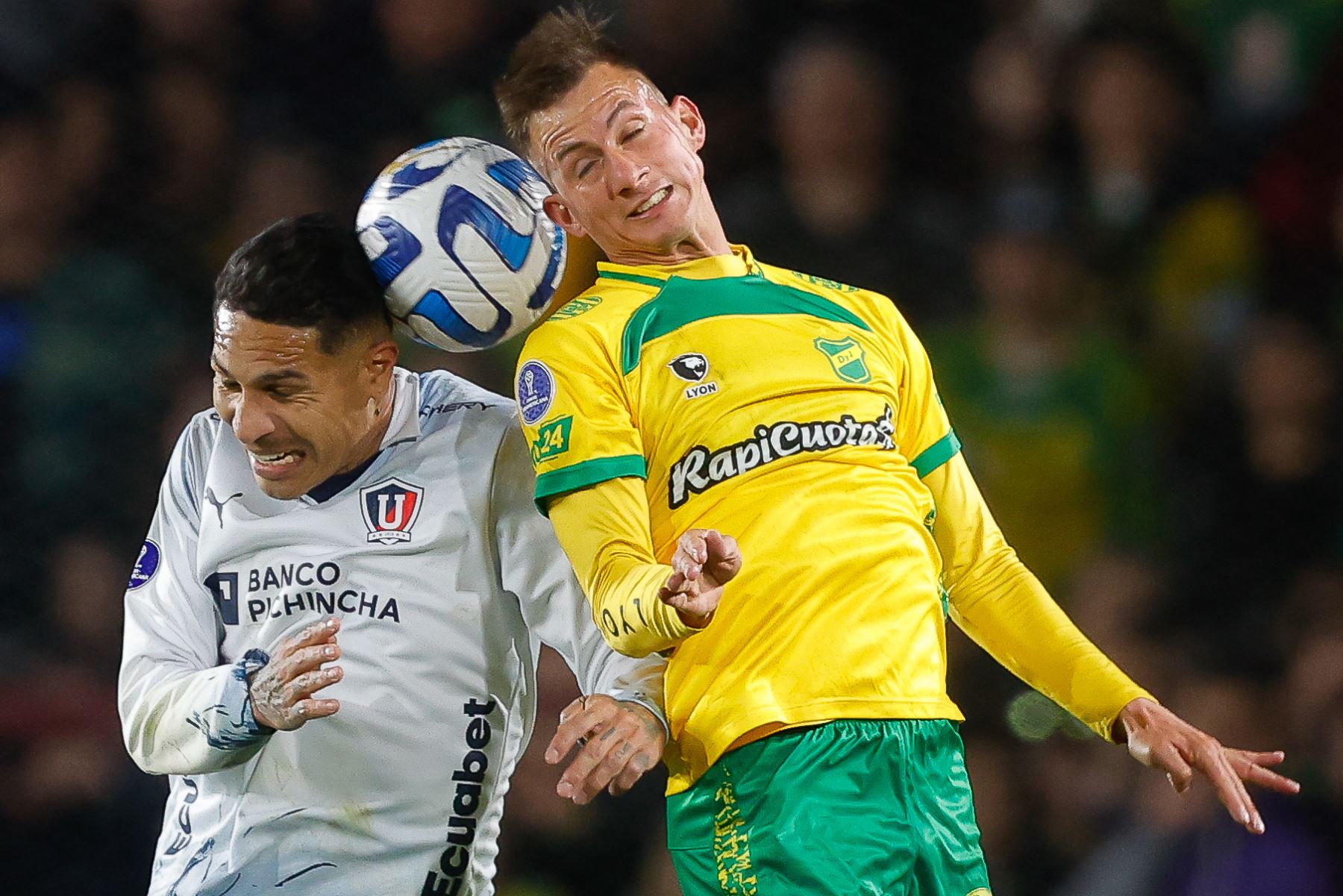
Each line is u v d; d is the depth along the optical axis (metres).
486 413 10.54
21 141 21.61
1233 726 17.00
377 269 10.03
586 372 9.91
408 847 10.17
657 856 17.58
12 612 19.47
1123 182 21.41
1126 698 10.47
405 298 10.03
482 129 21.36
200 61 22.31
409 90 21.89
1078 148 21.64
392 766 10.13
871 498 10.00
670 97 21.67
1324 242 20.92
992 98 21.81
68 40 22.27
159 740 9.98
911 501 10.25
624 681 9.80
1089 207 21.27
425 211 9.98
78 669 19.08
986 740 18.06
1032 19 22.20
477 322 10.09
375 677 10.13
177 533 10.52
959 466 10.93
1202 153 21.70
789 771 9.55
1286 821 16.42
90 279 20.91
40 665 19.03
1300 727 16.78
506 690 10.48
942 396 19.84
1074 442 19.77
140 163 21.78
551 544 10.25
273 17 22.36
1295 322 20.03
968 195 21.39
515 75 10.77
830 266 20.16
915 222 20.52
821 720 9.57
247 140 22.16
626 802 17.98
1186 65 21.94
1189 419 20.17
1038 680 10.75
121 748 18.28
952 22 22.23
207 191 21.91
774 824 9.54
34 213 21.30
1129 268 21.02
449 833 10.26
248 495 10.34
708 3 21.95
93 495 19.92
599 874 17.84
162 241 21.58
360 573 10.23
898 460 10.30
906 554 10.05
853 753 9.63
